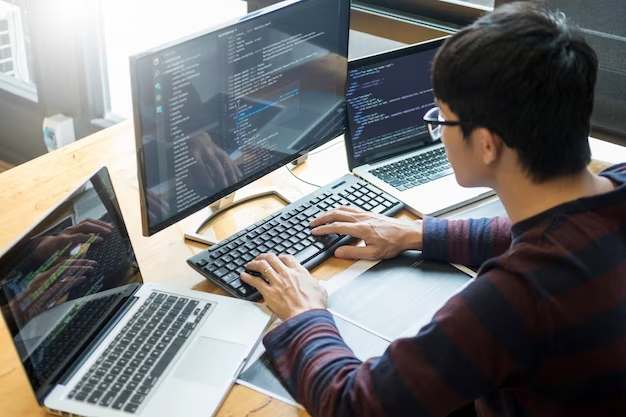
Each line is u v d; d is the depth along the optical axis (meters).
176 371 1.12
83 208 1.18
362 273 1.37
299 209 1.51
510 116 0.91
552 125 0.91
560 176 0.94
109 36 2.79
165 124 1.26
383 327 1.24
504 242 1.37
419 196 1.59
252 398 1.10
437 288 1.34
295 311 1.20
